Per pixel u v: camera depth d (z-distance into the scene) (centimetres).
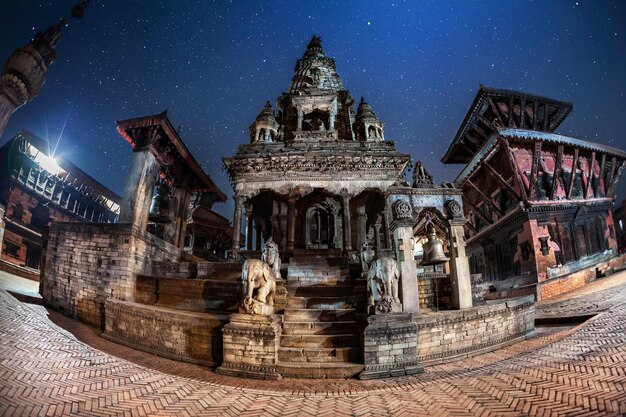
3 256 3284
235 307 1495
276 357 1115
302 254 2450
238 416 703
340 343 1209
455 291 1459
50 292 1912
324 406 768
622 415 588
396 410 731
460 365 1155
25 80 1594
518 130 2650
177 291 1648
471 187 3356
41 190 3875
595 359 866
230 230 4341
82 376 824
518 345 1359
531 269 2512
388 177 2697
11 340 911
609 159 3031
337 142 2889
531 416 638
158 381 881
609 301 1625
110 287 1770
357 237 2784
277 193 2681
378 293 1212
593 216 2806
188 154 2578
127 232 1833
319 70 3541
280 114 3525
